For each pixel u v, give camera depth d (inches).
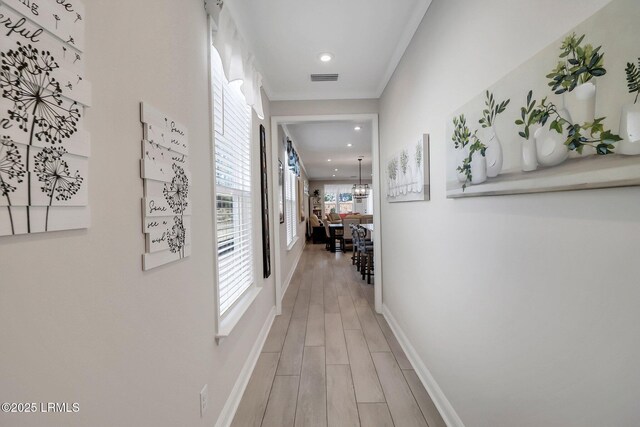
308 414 67.2
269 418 66.2
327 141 226.8
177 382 44.3
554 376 34.1
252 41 87.1
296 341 103.0
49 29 22.9
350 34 84.5
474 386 52.3
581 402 30.6
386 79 112.9
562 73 30.5
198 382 51.7
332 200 534.0
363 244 187.0
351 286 172.7
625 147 24.5
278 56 96.5
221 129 71.1
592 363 29.3
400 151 94.7
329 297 152.2
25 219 21.1
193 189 51.3
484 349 48.8
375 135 129.4
